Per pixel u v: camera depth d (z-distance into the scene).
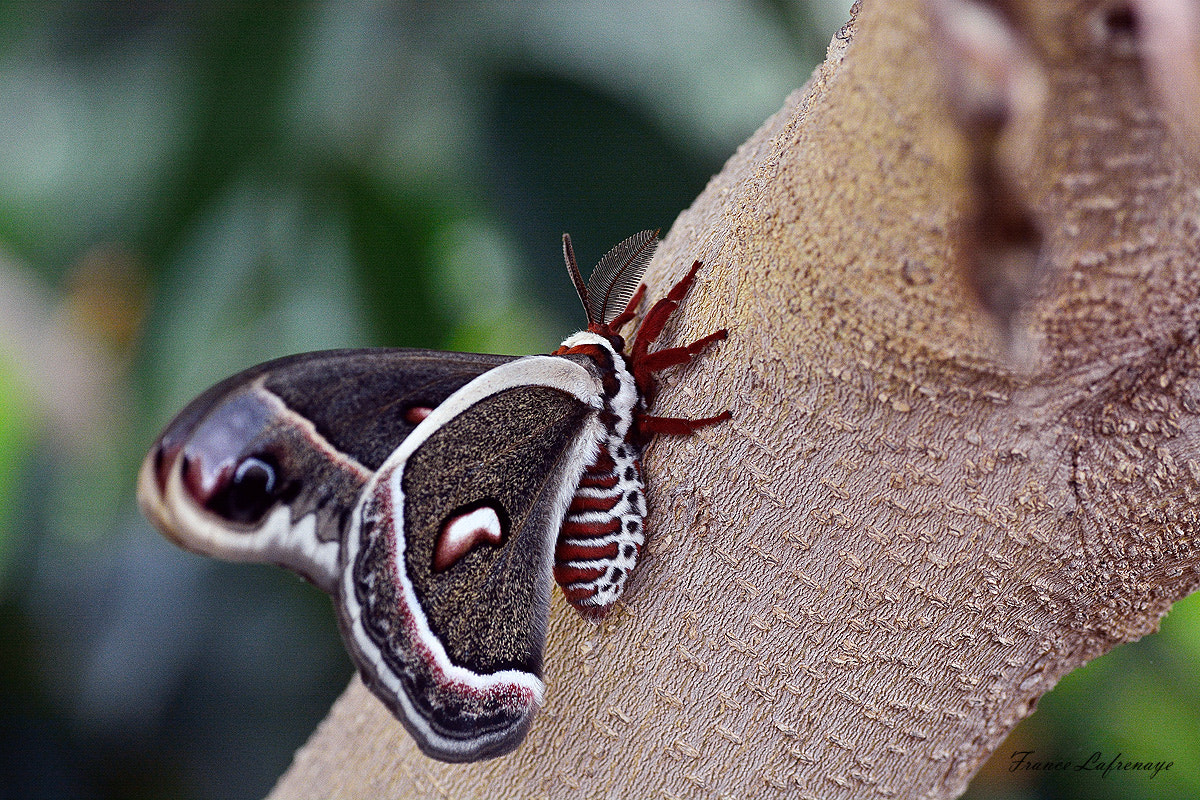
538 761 0.58
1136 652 0.70
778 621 0.57
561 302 0.68
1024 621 0.57
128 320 0.74
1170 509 0.56
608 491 0.57
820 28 0.70
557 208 0.69
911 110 0.53
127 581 0.79
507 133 0.69
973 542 0.56
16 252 0.71
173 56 0.69
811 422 0.56
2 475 0.80
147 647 0.78
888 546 0.56
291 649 0.80
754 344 0.56
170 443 0.56
